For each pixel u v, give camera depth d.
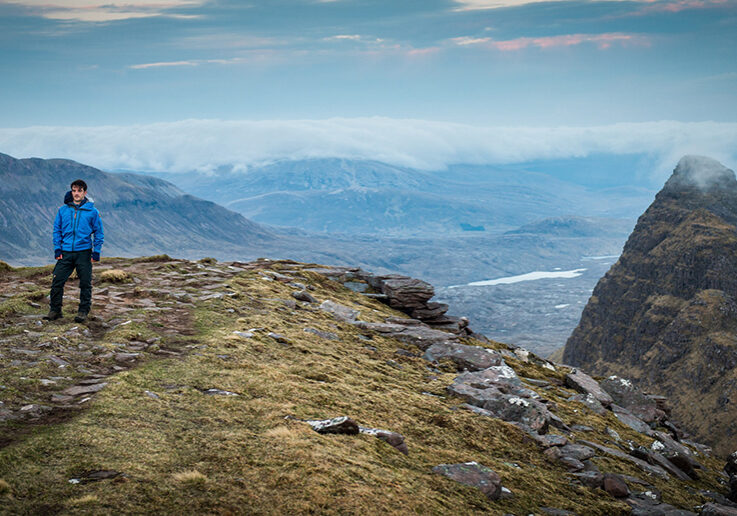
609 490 19.08
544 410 24.03
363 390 21.41
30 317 21.25
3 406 12.88
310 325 31.62
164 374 17.03
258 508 10.12
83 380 15.68
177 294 30.52
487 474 15.62
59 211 21.50
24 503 9.08
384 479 12.80
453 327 48.12
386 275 54.84
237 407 15.27
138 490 9.91
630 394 37.91
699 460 31.64
